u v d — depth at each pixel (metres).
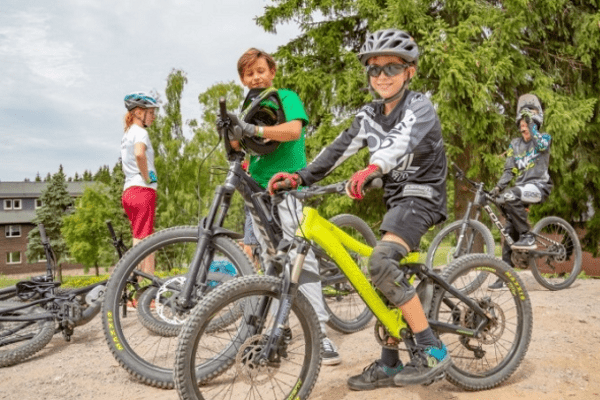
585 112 11.60
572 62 12.37
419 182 2.81
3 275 55.97
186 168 26.39
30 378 3.40
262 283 2.56
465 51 10.85
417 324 2.74
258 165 3.60
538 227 6.45
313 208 2.71
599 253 13.88
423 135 2.68
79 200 38.03
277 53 14.99
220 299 2.45
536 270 6.21
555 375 3.26
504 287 3.30
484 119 10.95
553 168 11.79
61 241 51.34
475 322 3.08
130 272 3.27
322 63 14.91
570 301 5.41
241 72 3.63
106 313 3.16
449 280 3.04
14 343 3.93
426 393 2.96
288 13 14.64
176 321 3.53
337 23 14.59
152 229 4.98
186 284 3.15
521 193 6.06
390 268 2.65
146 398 2.98
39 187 67.88
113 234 4.78
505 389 3.06
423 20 11.63
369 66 2.80
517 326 3.19
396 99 2.81
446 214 2.88
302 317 2.69
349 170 12.33
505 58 11.05
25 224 58.53
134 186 4.86
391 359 3.01
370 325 4.50
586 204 13.93
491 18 11.36
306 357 2.73
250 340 2.54
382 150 2.59
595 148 12.86
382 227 2.78
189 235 3.34
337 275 4.15
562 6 12.29
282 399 2.82
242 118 3.34
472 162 11.88
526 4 11.16
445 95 11.03
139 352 3.67
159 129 28.89
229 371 3.24
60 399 3.04
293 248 2.77
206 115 26.53
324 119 13.65
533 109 6.24
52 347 4.16
